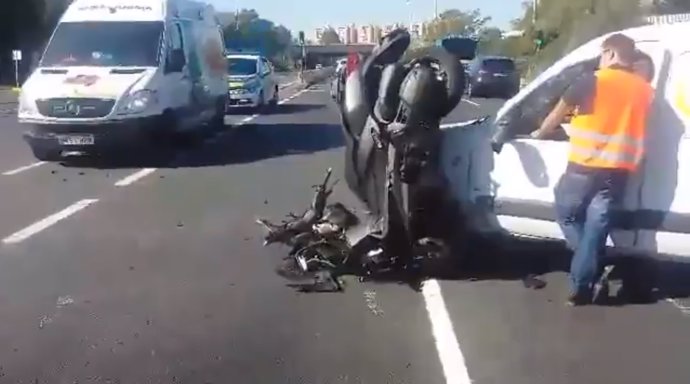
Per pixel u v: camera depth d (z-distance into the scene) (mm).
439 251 8625
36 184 14078
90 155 17859
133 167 16234
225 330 6957
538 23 58062
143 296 7871
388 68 8320
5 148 19297
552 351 6535
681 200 7445
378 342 6695
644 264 8094
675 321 7285
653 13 41938
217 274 8609
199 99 19516
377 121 8281
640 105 7383
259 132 23422
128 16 17641
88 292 7977
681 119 7438
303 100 41094
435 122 8180
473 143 8281
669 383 5926
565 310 7555
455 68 8188
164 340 6719
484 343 6699
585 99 7398
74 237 10188
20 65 68250
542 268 8883
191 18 19594
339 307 7590
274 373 6062
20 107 16484
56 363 6234
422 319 7270
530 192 8016
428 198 8242
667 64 7523
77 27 17516
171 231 10539
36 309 7473
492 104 36656
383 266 8555
